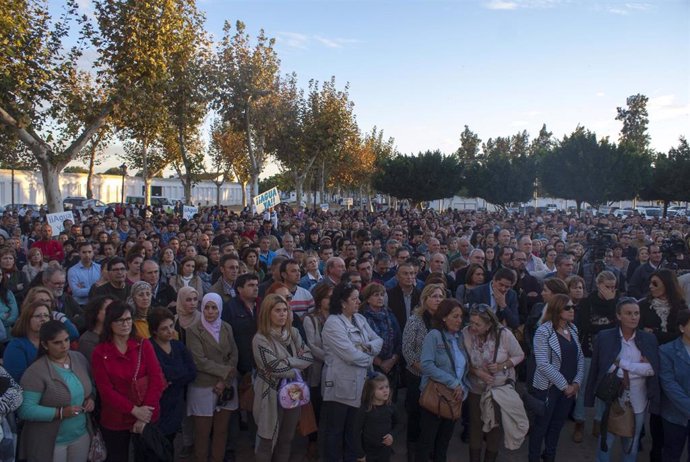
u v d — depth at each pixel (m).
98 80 17.78
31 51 16.17
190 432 5.59
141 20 17.30
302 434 5.33
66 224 13.82
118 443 4.45
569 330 5.31
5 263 7.44
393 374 6.14
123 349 4.48
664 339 5.54
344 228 18.67
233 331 5.54
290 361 4.93
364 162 53.12
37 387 4.13
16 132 16.64
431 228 17.59
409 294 6.67
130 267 7.09
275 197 23.52
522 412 4.93
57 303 6.36
